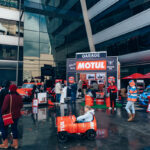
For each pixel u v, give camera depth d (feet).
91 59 50.19
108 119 24.32
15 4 79.46
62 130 15.26
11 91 13.69
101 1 79.66
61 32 84.43
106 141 15.35
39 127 20.25
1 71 74.08
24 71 74.33
